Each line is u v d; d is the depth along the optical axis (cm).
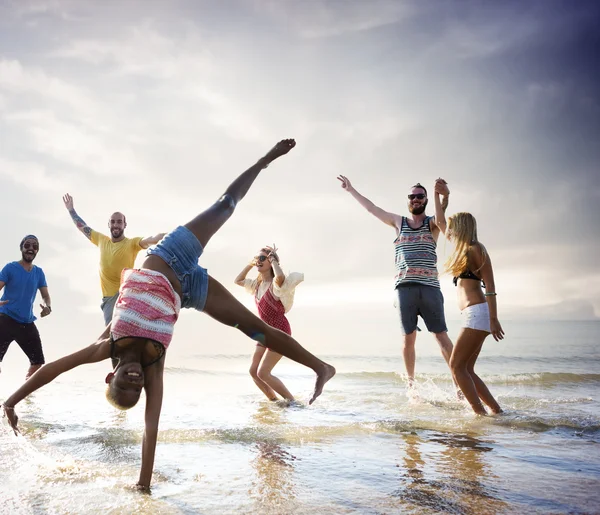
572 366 1123
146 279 317
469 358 520
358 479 311
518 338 2028
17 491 283
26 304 689
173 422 479
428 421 480
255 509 263
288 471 326
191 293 345
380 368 1092
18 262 692
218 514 256
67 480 303
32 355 698
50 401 585
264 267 659
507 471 327
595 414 523
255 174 391
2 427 435
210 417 507
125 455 357
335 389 738
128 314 304
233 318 358
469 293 520
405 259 637
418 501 275
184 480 307
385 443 398
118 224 655
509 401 608
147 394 305
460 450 378
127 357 303
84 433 421
